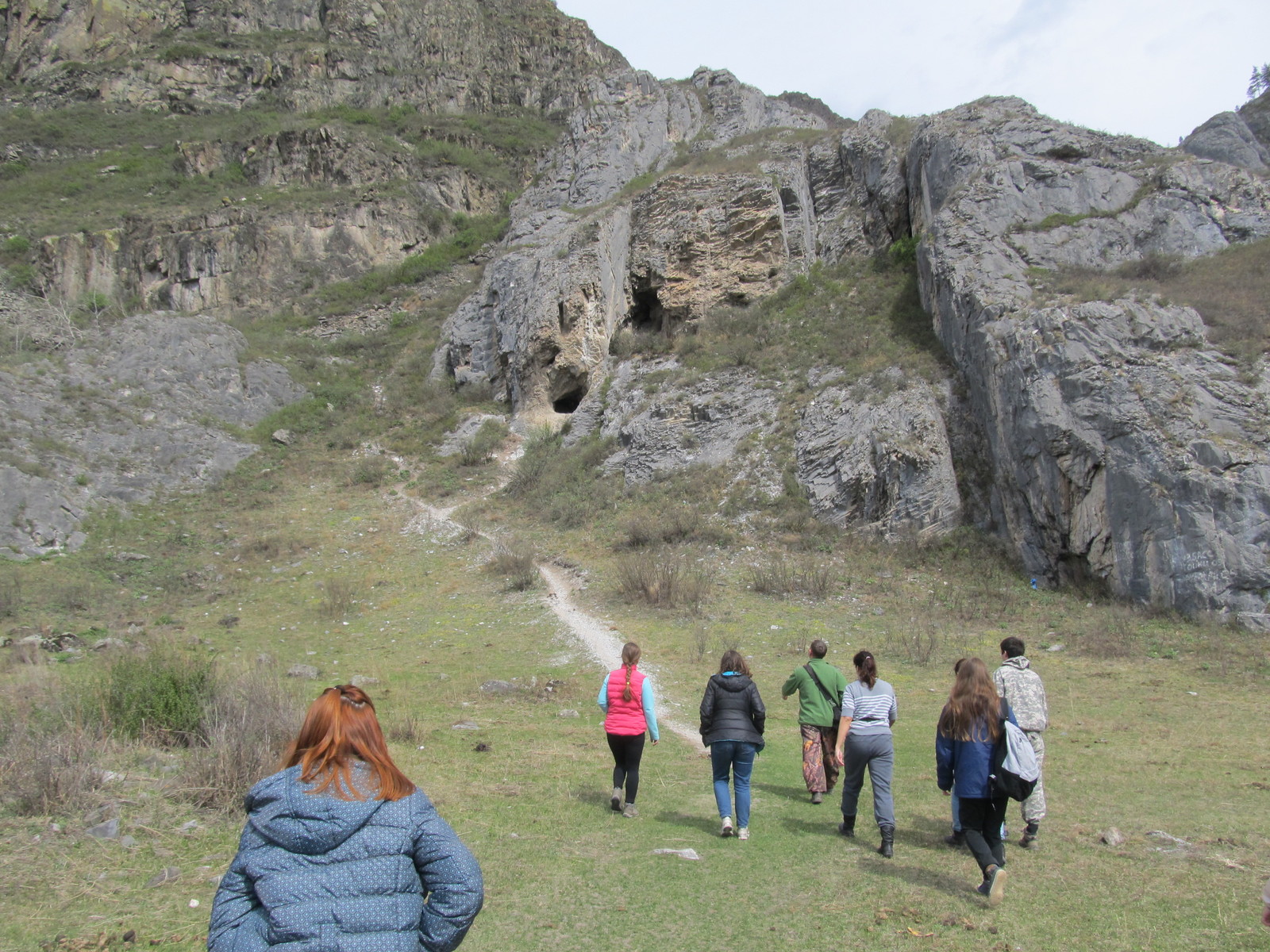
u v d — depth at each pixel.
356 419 30.17
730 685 6.42
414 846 2.58
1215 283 19.09
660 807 7.16
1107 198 22.84
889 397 21.12
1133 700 11.06
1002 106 26.66
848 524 19.88
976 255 22.09
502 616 16.70
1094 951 4.43
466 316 32.78
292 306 39.31
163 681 8.26
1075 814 6.82
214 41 58.75
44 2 57.50
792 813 7.05
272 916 2.36
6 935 4.46
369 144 47.38
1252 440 15.61
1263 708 10.55
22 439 22.86
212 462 25.59
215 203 43.41
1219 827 6.41
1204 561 14.93
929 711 10.84
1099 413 16.78
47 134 50.91
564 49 66.50
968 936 4.64
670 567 17.72
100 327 30.28
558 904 5.07
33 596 17.27
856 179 31.33
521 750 8.95
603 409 26.92
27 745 6.75
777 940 4.63
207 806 6.48
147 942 4.47
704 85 39.88
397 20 61.56
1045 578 17.45
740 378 24.86
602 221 29.73
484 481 25.70
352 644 15.48
